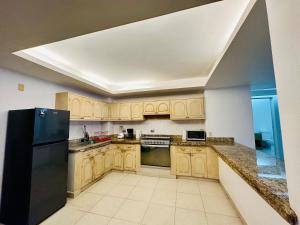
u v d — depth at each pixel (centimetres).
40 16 120
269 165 173
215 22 173
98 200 261
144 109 428
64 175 247
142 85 431
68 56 255
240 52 191
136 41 212
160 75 359
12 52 179
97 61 276
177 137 428
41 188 208
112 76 361
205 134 387
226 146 307
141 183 331
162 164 378
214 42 215
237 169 170
